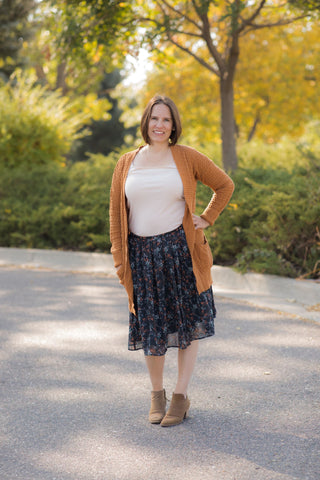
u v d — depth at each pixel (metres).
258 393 3.86
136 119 25.83
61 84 21.12
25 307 6.45
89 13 10.12
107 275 8.41
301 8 10.36
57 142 14.03
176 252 3.38
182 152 3.47
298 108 22.58
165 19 9.98
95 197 10.52
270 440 3.17
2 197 11.61
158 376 3.53
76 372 4.36
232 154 11.64
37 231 10.53
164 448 3.11
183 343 3.38
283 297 6.59
